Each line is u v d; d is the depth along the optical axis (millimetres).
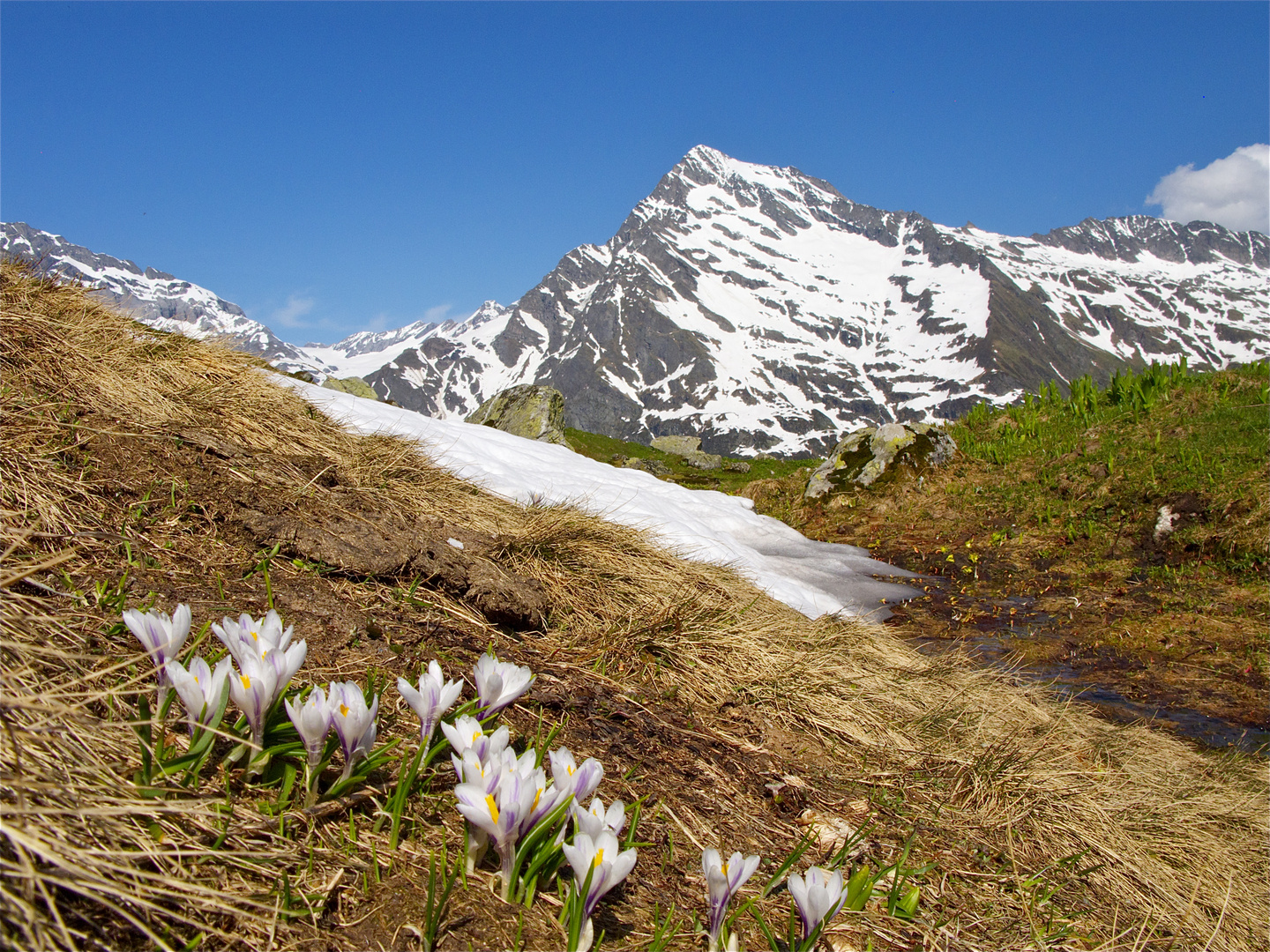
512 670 735
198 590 839
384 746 702
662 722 941
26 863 478
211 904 519
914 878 785
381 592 984
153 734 627
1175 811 1059
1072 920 800
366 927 553
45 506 853
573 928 563
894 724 1128
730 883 593
